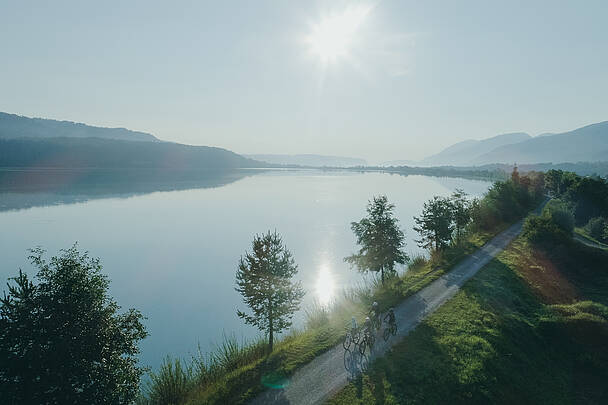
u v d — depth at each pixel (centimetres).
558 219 6181
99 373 1490
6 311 1393
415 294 3362
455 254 4819
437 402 1841
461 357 2227
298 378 2006
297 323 3922
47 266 1535
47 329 1380
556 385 2347
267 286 2564
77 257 1619
